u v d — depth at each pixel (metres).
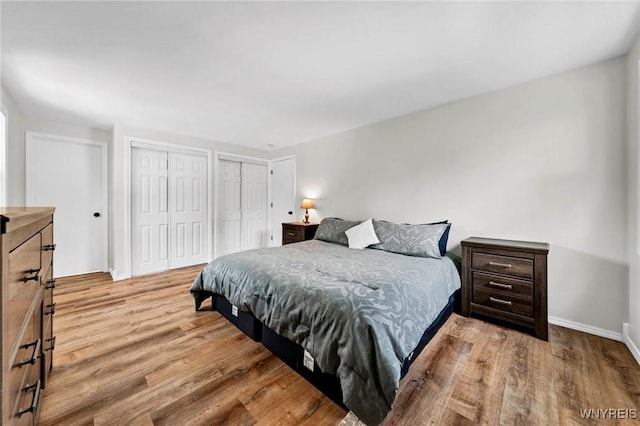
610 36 1.64
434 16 1.46
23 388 0.86
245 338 1.95
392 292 1.48
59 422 1.18
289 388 1.43
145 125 3.45
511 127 2.33
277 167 4.94
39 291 1.10
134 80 2.19
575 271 2.06
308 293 1.51
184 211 4.01
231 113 3.00
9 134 2.58
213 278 2.26
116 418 1.21
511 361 1.65
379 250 2.66
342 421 1.21
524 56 1.86
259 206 5.02
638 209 1.68
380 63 1.95
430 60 1.91
